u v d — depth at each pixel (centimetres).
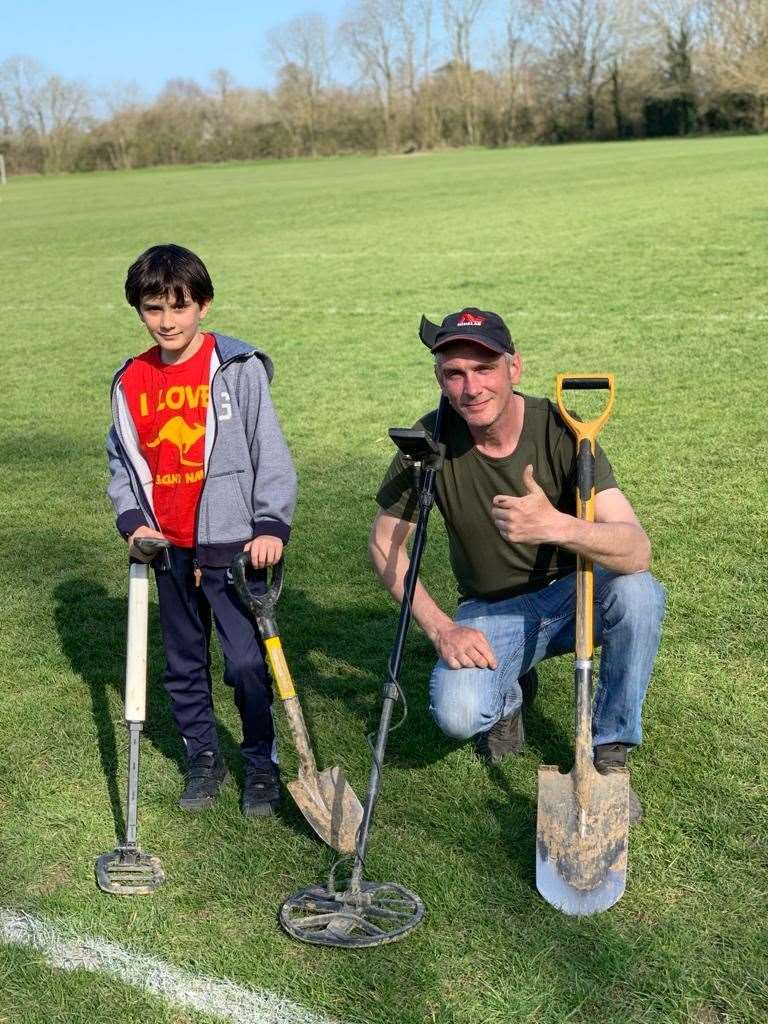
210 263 1727
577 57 7019
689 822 301
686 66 6788
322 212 2523
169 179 5228
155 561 323
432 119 7962
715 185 2452
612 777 279
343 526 564
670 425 695
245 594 292
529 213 2136
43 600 491
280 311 1256
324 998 245
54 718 383
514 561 317
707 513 538
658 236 1636
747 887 275
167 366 316
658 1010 238
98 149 8394
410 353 1001
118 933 270
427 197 2738
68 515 610
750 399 745
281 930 268
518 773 334
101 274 1722
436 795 323
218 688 400
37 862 300
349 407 817
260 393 315
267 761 324
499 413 293
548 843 276
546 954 254
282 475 312
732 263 1335
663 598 302
